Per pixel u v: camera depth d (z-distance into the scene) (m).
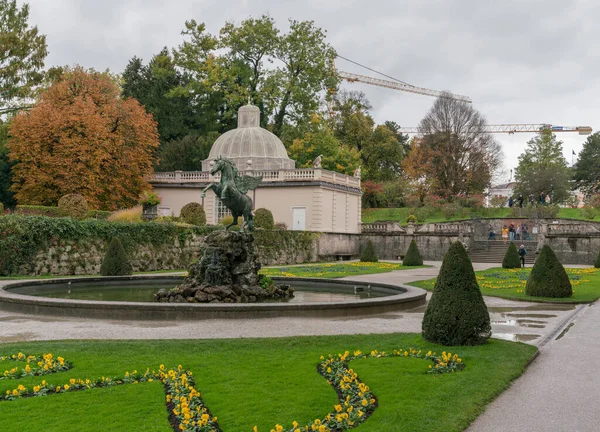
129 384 7.49
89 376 7.81
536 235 54.84
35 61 42.06
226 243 16.08
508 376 8.19
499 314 15.27
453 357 8.98
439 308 10.25
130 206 44.38
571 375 8.55
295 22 56.44
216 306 12.90
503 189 104.25
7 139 41.38
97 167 39.22
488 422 6.44
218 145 50.53
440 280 10.45
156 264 30.23
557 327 12.98
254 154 49.03
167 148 56.19
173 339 10.39
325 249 44.06
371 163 74.38
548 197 69.38
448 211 61.03
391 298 15.15
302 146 56.94
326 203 45.12
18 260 24.03
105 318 12.91
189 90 57.31
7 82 40.62
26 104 45.28
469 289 10.26
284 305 13.30
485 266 37.62
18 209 33.72
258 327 11.99
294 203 44.53
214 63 56.06
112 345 9.73
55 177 39.28
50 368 8.13
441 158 67.75
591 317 14.72
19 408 6.48
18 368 8.10
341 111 74.50
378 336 11.04
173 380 7.57
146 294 17.55
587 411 6.84
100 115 42.22
